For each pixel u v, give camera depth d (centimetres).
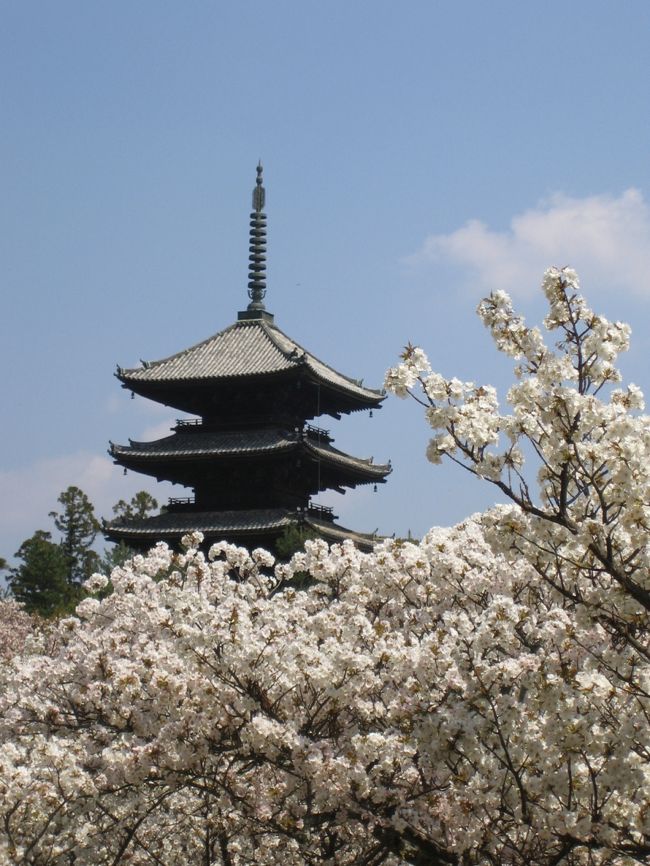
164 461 5925
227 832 1490
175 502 6162
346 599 1498
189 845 1583
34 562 8431
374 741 1134
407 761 1177
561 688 1049
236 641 1194
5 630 4850
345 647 1220
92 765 1391
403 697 1195
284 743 1190
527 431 1013
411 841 1193
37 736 1416
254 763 1260
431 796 1174
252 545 5878
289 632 1280
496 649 1261
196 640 1200
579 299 1059
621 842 1075
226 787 1268
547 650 1197
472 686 1088
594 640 1159
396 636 1304
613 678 1089
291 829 1267
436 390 1023
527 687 1077
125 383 6056
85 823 1476
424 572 1470
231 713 1232
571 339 1062
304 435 5866
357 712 1268
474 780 1119
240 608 1255
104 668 1420
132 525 6006
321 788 1162
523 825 1150
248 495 6091
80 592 7062
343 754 1210
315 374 5903
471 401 1033
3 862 1314
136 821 1497
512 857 1168
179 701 1263
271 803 1286
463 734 1080
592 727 1058
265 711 1238
